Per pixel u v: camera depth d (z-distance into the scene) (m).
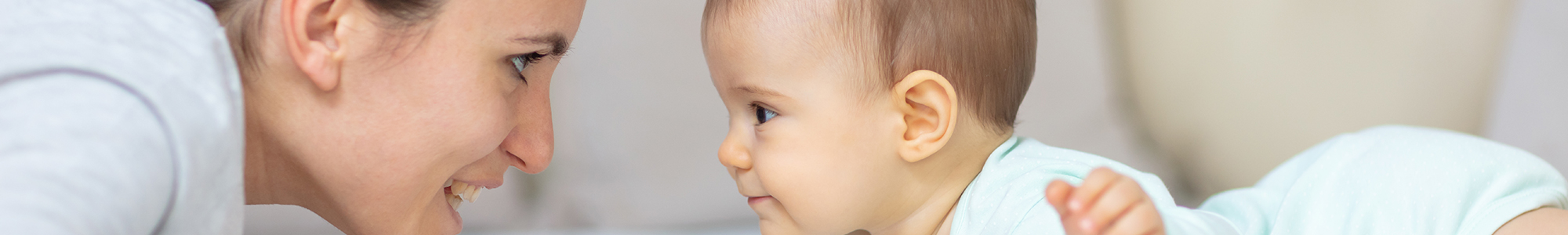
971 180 1.05
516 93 0.91
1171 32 1.71
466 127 0.81
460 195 1.03
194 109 0.56
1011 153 1.03
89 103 0.50
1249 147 1.70
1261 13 1.65
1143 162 1.71
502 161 0.96
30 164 0.45
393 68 0.75
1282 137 1.68
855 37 0.98
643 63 1.69
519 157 0.95
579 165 1.67
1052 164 0.94
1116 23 1.76
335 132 0.76
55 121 0.48
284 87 0.73
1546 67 1.56
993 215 0.90
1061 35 1.74
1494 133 1.61
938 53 0.99
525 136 0.95
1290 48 1.66
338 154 0.78
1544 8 1.56
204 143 0.56
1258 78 1.67
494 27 0.78
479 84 0.80
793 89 0.99
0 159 0.45
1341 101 1.65
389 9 0.72
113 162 0.48
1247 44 1.67
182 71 0.57
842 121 0.99
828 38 0.98
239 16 0.71
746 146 1.06
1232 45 1.67
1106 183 0.61
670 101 1.70
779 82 0.99
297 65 0.72
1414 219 0.91
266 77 0.73
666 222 1.65
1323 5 1.64
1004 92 1.05
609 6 1.69
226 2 0.71
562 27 0.85
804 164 1.00
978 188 0.97
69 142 0.47
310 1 0.70
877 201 1.03
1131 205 0.60
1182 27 1.70
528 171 0.99
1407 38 1.62
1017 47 1.06
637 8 1.69
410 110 0.77
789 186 1.01
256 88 0.73
